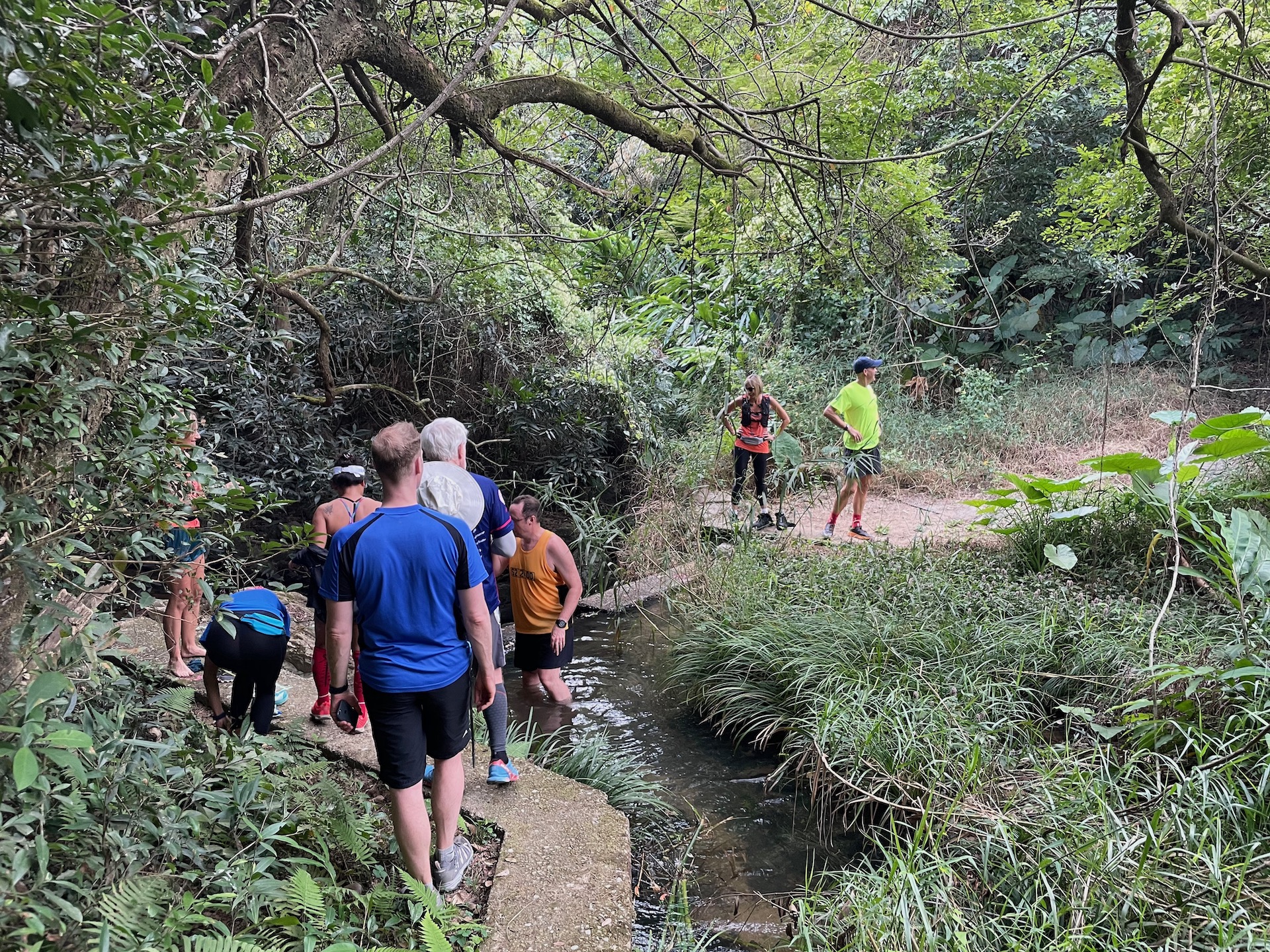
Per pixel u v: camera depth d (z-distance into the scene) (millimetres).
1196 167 4766
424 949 2553
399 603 2639
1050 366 14070
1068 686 4828
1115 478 9422
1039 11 5387
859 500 8039
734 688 5270
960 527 8180
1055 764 3977
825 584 6285
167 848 2279
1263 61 5293
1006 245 13695
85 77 1654
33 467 1963
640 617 7230
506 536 3588
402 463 2711
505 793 3719
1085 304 14570
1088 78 6125
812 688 5020
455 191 5898
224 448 7320
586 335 10172
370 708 2693
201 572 2576
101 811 2264
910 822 3918
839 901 3389
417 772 2725
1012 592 5820
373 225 7051
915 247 5363
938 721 4336
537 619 5383
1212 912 2797
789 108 4258
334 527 4023
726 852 3939
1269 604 4629
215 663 3572
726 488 10180
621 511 10008
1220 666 4234
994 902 3225
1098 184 7004
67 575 2352
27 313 1832
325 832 2979
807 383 11945
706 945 3277
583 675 6012
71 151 1782
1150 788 3629
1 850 1792
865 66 5047
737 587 6562
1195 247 7578
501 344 9461
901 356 12734
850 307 12727
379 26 3428
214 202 2473
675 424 11375
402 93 4148
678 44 4812
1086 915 2922
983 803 3748
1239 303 13852
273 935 2346
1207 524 5957
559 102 4160
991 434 11391
